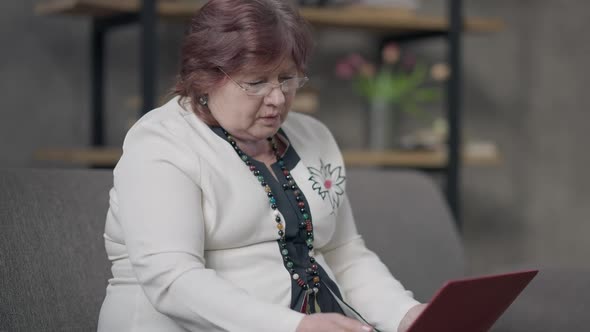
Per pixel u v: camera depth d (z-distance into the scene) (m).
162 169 1.34
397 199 2.18
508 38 4.49
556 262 4.63
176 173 1.35
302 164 1.55
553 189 4.62
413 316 1.50
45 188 1.68
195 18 1.44
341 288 1.58
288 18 1.42
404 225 2.14
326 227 1.54
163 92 3.63
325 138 1.65
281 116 1.45
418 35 3.76
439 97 4.12
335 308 1.50
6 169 1.69
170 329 1.38
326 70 3.97
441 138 3.69
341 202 1.61
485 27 3.64
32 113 3.47
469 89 4.41
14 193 1.64
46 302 1.56
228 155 1.43
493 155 3.72
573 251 4.63
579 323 1.88
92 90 3.45
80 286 1.61
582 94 4.62
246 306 1.27
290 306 1.43
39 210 1.64
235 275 1.41
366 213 2.10
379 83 3.80
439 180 3.87
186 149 1.37
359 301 1.59
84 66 3.55
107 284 1.64
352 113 4.03
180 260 1.29
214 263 1.41
